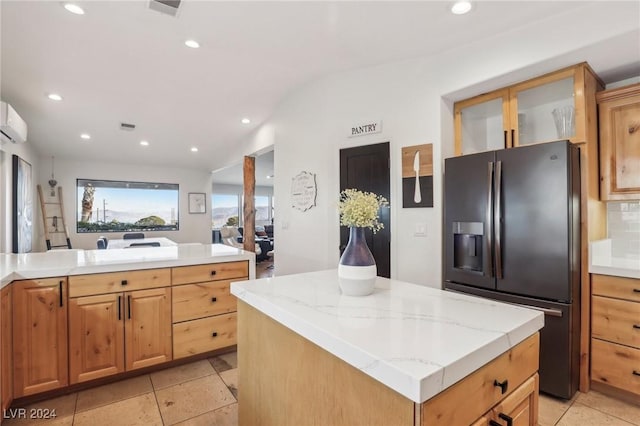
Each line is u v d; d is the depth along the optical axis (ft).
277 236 13.64
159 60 9.68
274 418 4.39
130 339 7.65
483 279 7.79
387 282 5.52
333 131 11.07
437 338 3.10
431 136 9.15
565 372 6.77
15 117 10.93
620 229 8.13
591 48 6.64
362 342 2.99
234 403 6.76
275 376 4.38
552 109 8.46
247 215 18.11
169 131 17.21
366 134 10.34
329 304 4.21
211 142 19.49
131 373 7.79
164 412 6.44
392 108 9.89
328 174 11.18
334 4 7.00
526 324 3.54
